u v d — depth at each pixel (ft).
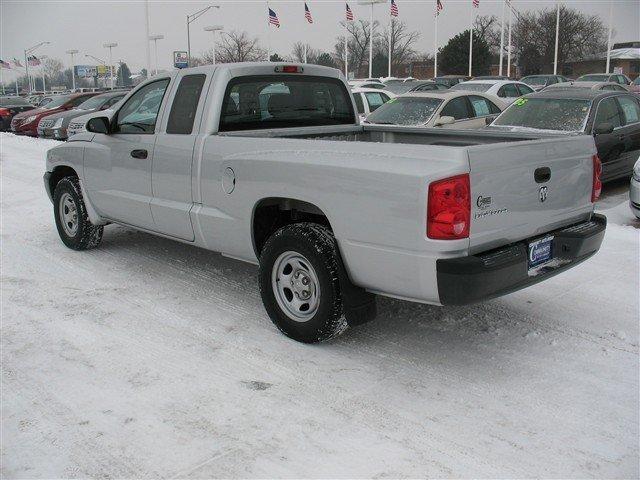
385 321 16.31
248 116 17.54
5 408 12.14
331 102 19.97
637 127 34.27
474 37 193.16
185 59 137.69
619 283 19.12
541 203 13.70
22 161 49.90
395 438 11.10
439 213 11.78
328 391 12.73
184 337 15.34
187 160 17.01
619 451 10.77
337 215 13.38
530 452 10.71
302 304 14.75
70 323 16.17
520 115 32.86
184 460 10.48
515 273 12.85
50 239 24.58
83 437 11.16
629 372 13.56
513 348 14.73
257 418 11.74
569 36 221.46
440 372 13.55
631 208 27.61
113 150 19.76
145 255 22.26
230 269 20.61
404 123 36.35
